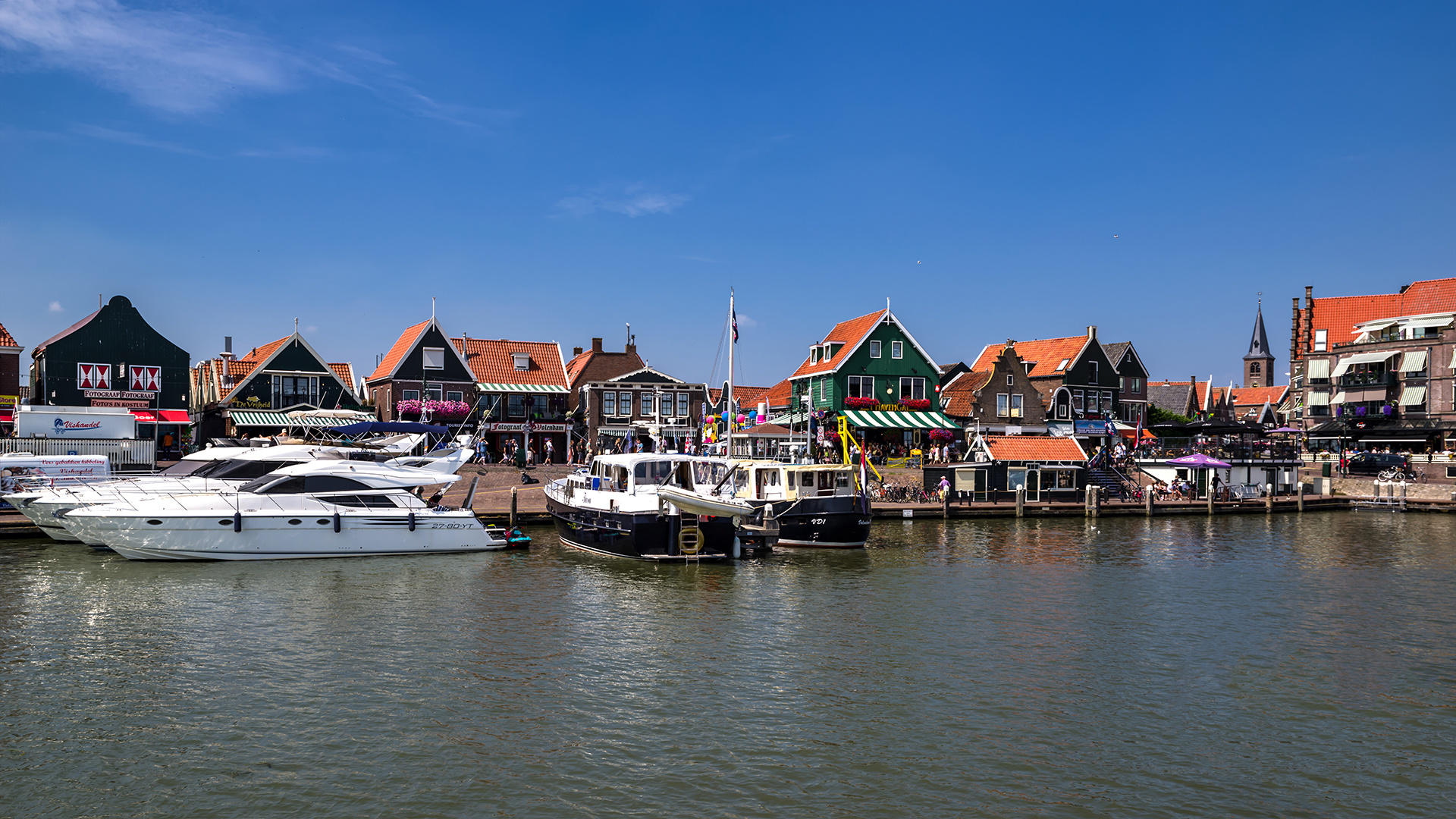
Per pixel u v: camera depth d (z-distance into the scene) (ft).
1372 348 245.86
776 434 154.92
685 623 77.30
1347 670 66.33
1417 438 230.89
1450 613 85.05
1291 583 99.81
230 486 110.22
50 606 79.10
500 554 109.40
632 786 45.80
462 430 212.02
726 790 45.55
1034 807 44.47
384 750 49.49
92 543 98.78
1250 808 44.75
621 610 81.56
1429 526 163.43
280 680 60.34
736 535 109.70
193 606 79.71
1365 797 46.01
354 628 73.61
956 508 164.76
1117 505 174.81
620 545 106.32
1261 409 343.46
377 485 106.11
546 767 47.73
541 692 59.06
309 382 205.67
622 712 55.83
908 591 92.53
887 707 57.47
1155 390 344.49
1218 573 105.81
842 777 47.29
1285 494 206.18
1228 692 61.16
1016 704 58.29
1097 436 234.38
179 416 183.93
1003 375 226.38
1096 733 53.62
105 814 42.22
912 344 220.64
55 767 46.85
